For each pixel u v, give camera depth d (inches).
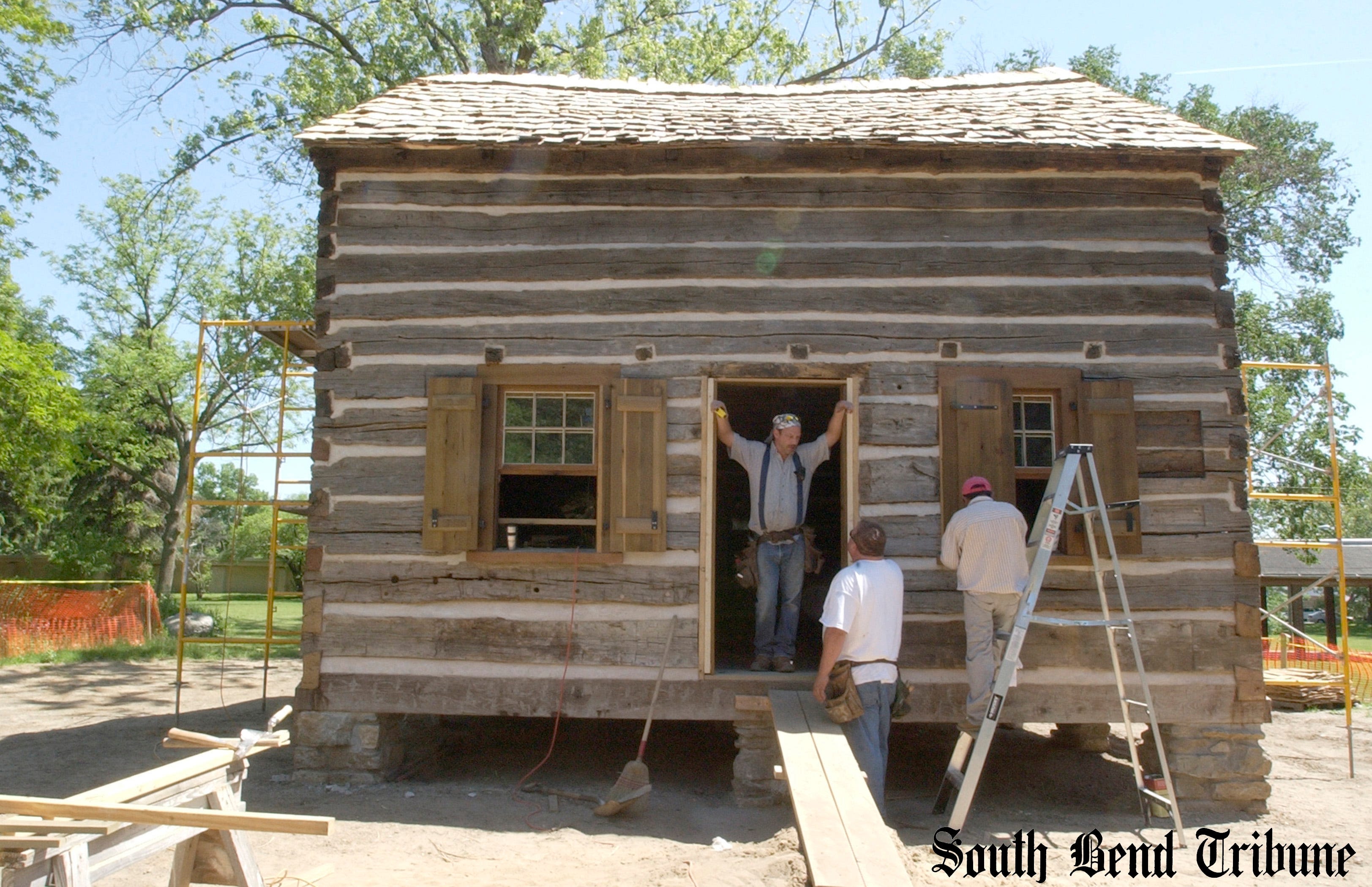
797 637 342.3
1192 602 255.1
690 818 237.3
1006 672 210.5
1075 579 255.3
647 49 761.6
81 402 644.7
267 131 728.3
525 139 262.8
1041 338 266.1
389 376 266.5
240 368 1128.2
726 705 253.0
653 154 271.3
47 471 945.5
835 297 267.4
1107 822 244.2
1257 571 255.8
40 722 366.9
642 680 254.7
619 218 271.6
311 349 386.0
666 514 258.7
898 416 262.8
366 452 264.8
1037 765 311.9
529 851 208.7
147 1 673.6
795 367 264.4
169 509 1163.9
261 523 1609.3
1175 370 265.3
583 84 355.3
